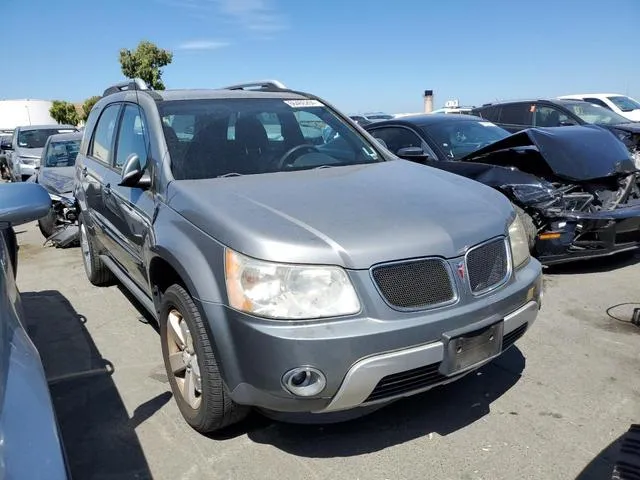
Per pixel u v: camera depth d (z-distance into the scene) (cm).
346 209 284
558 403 331
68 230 782
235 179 339
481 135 715
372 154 424
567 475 269
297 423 297
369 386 249
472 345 270
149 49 2686
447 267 267
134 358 411
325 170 371
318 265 249
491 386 352
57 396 359
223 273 262
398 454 289
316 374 244
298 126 417
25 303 539
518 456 284
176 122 377
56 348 432
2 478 131
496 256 291
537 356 389
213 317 264
